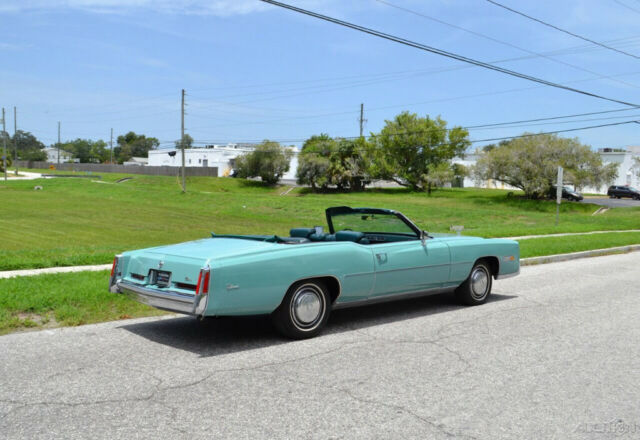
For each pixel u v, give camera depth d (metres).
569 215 43.25
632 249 18.19
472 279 8.08
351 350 5.67
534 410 4.13
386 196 67.06
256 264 5.54
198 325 6.65
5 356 5.23
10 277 8.68
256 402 4.17
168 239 22.61
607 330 6.71
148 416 3.86
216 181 83.19
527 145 53.72
